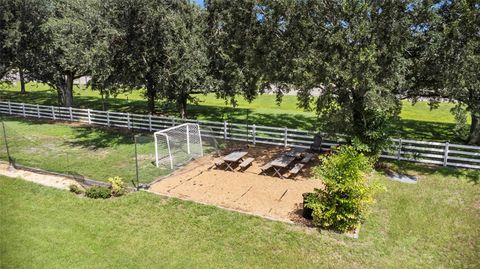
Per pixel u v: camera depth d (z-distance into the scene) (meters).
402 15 11.68
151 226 9.89
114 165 14.75
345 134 14.32
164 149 15.54
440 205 10.99
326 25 12.64
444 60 12.17
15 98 35.88
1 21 22.14
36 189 12.34
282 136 18.95
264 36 13.50
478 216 10.34
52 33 21.95
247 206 10.86
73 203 11.26
